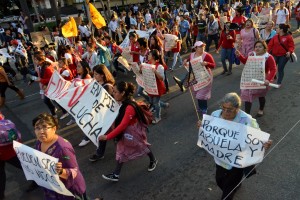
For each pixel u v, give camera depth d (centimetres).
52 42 1289
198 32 1347
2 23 3011
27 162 327
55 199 342
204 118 363
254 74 569
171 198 434
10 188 497
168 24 1686
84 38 1498
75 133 672
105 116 442
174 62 1090
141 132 445
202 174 480
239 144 341
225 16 1404
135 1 3400
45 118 312
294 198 410
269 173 464
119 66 1134
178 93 847
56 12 1911
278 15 1455
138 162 528
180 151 551
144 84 656
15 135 427
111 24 1594
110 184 479
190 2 2361
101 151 540
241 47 877
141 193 451
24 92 1046
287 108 676
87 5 1405
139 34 1127
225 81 908
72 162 316
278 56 775
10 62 1352
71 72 722
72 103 459
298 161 487
